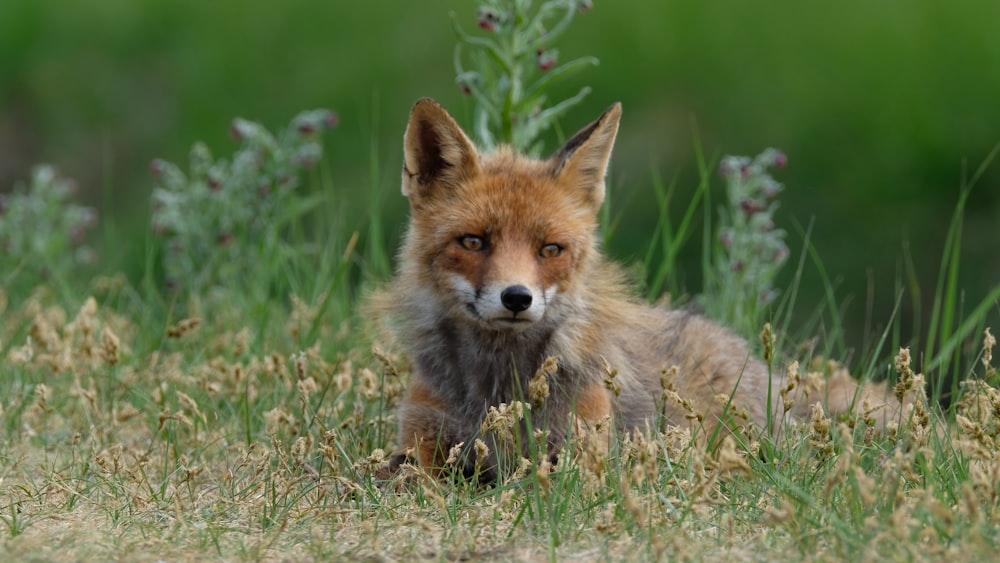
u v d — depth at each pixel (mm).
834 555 6461
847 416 8891
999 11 28750
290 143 14641
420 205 9281
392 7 30625
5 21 31484
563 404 8930
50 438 10094
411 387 9336
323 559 6840
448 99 27406
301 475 8711
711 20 29281
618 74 27984
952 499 7371
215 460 9648
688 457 8039
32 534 7324
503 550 6930
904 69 27625
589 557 6746
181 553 6996
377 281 11117
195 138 28484
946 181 25234
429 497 7773
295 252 13820
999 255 23266
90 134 29172
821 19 29203
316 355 10641
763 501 7629
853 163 25828
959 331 11375
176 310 13812
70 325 10852
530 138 11852
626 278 9938
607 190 12594
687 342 10320
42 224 15828
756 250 12867
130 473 8523
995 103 26422
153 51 31203
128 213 26625
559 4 11617
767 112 26891
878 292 21234
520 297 8414
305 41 30438
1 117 29828
